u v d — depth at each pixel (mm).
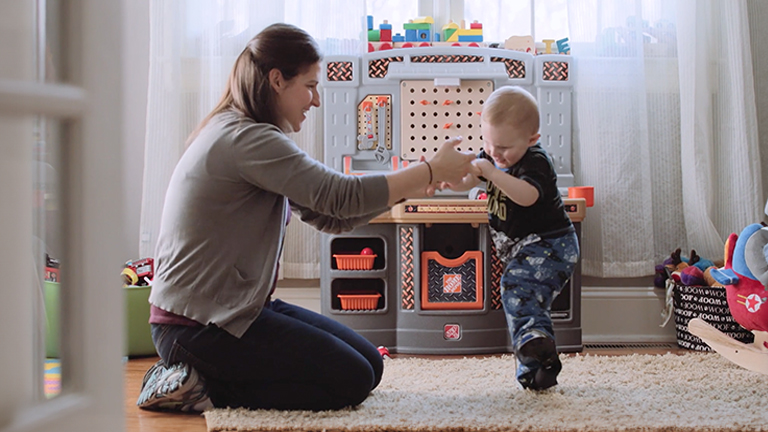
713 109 2480
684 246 2512
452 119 2379
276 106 1541
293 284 2547
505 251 1825
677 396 1610
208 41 2396
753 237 2021
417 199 2273
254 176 1446
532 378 1636
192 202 1479
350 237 2252
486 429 1368
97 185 545
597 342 2475
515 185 1638
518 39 2473
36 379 655
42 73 645
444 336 2227
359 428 1373
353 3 2420
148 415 1518
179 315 1494
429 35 2496
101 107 547
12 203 520
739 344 1924
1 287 512
